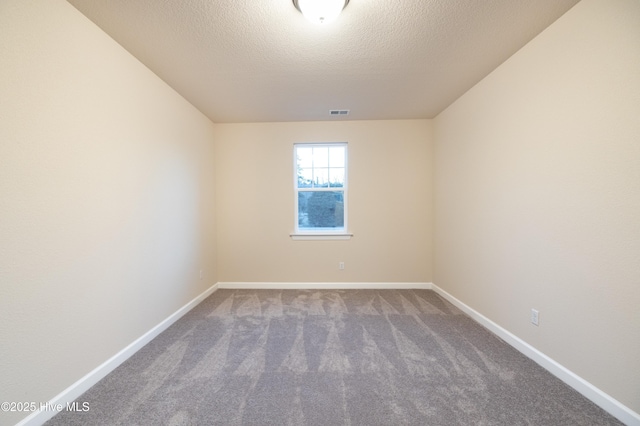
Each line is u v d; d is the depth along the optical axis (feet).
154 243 7.45
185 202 9.19
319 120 11.69
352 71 7.39
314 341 7.13
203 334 7.55
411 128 11.69
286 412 4.61
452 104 9.80
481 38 5.94
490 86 7.53
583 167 4.91
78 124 5.06
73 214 4.96
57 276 4.65
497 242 7.33
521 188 6.42
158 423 4.36
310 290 11.71
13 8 3.96
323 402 4.85
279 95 8.96
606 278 4.56
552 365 5.59
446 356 6.34
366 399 4.92
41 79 4.37
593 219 4.75
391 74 7.57
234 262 12.09
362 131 11.75
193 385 5.32
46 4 4.42
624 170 4.27
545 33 5.64
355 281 12.00
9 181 3.94
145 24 5.39
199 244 10.27
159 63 6.91
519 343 6.52
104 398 4.94
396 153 11.75
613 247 4.45
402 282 11.94
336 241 11.96
